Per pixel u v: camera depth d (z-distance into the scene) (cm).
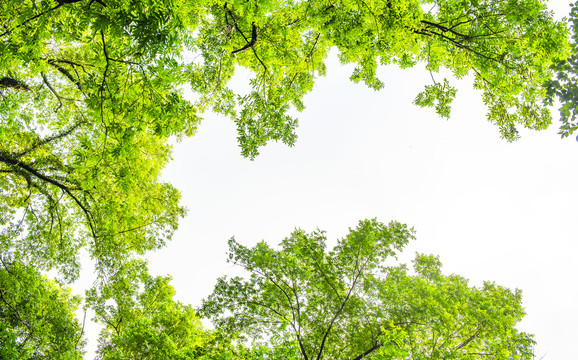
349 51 796
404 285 1163
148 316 1380
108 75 408
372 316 1128
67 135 1150
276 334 916
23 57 383
